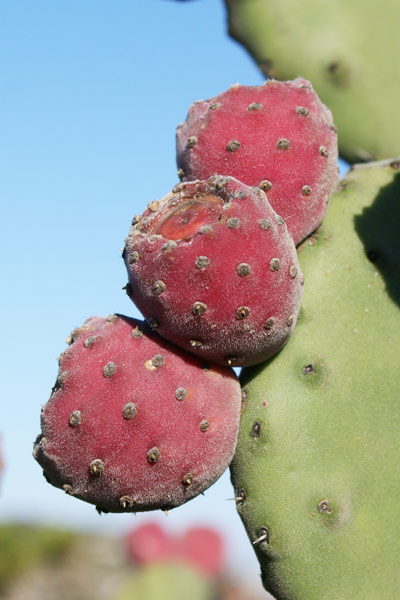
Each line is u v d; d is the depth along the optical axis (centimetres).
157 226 43
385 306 46
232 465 45
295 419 45
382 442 45
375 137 57
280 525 44
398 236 47
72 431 42
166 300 42
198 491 43
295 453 44
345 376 45
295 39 58
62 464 43
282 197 45
